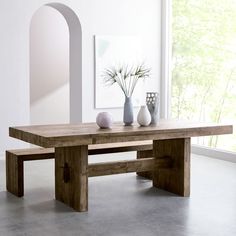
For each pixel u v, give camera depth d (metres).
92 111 9.90
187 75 9.89
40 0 9.20
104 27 9.87
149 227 5.77
